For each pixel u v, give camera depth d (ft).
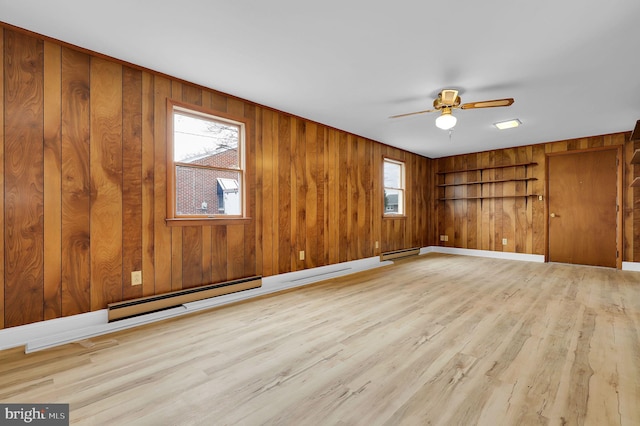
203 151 17.35
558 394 5.27
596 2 6.14
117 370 6.12
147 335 7.81
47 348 7.02
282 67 9.05
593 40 7.48
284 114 12.98
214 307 10.02
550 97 11.14
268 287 11.94
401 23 6.95
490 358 6.58
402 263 18.15
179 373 6.01
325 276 13.98
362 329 8.22
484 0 6.16
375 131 15.85
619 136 15.97
